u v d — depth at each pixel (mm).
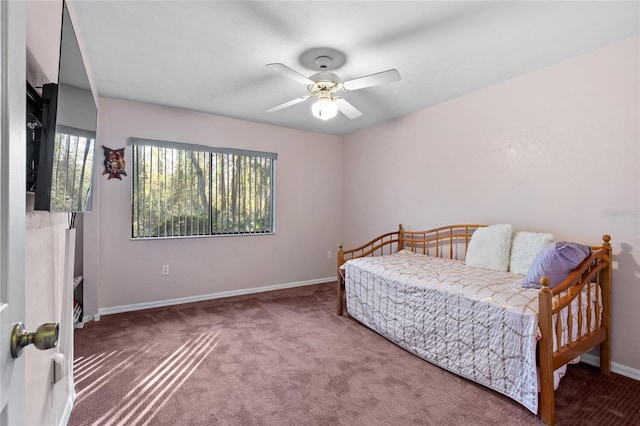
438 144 3533
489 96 3033
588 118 2391
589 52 2377
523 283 2197
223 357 2438
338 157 4984
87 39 2201
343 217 5004
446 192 3455
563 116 2527
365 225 4582
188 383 2076
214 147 3934
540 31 2088
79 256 3246
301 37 2154
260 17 1938
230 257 4109
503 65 2590
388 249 4188
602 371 2230
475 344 2061
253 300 3920
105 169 3352
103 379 2117
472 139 3189
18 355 622
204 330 2955
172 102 3492
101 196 3346
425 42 2217
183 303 3781
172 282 3736
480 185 3129
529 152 2746
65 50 1192
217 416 1757
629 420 1738
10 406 604
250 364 2332
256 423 1707
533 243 2547
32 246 1140
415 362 2387
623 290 2234
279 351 2545
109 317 3285
